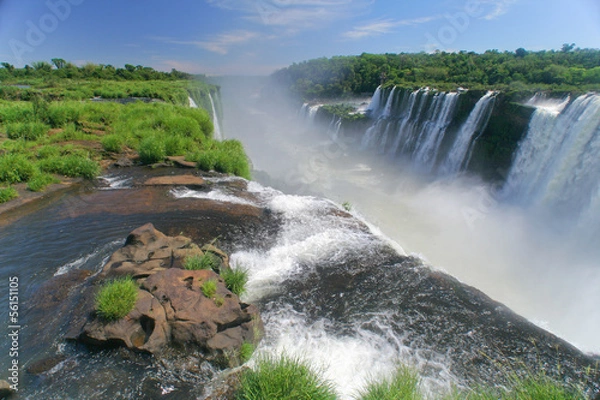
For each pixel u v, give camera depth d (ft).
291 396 12.00
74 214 31.63
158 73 274.36
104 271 19.61
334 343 17.13
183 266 20.59
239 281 20.18
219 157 48.75
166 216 31.60
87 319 16.21
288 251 26.20
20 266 22.75
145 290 17.20
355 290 21.57
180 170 46.68
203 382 14.12
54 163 42.16
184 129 60.23
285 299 20.47
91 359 14.82
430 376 15.37
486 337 17.99
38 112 62.59
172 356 15.01
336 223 31.83
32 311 17.89
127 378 14.03
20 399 13.00
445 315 19.53
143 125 60.70
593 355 17.43
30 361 14.65
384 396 12.35
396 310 19.86
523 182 70.79
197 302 16.52
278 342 16.89
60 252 24.71
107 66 238.48
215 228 29.63
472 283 50.85
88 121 64.59
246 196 38.17
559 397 12.30
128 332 15.14
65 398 13.12
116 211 32.50
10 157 39.45
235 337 15.70
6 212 31.65
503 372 15.76
